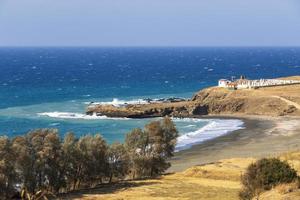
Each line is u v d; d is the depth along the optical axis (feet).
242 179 172.86
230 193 211.20
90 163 250.37
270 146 356.38
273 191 147.64
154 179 254.68
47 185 231.91
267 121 470.80
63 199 210.18
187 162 312.71
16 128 449.06
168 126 281.74
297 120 472.03
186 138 394.52
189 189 223.51
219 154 334.03
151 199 202.08
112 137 409.49
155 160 273.95
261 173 159.22
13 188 220.84
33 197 121.60
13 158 221.05
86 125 463.01
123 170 263.08
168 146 279.28
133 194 215.51
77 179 247.09
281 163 162.61
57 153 235.61
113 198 207.92
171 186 231.91
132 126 457.27
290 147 348.38
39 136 237.66
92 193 222.48
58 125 463.01
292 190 143.74
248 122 467.11
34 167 227.20
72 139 250.16
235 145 364.99
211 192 214.48
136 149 271.90
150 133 274.98
